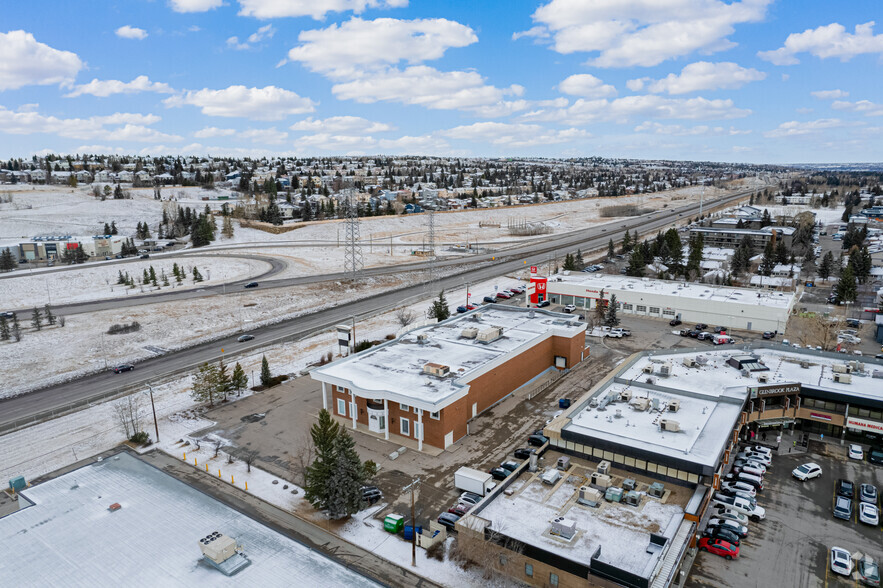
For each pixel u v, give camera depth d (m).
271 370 85.06
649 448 47.25
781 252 154.12
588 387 76.75
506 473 52.97
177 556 36.12
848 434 60.16
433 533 45.38
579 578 36.50
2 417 69.44
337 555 43.19
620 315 114.56
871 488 49.47
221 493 52.12
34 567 35.22
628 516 42.00
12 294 131.38
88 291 136.25
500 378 71.44
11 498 51.56
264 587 33.16
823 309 115.12
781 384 60.66
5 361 89.31
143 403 73.12
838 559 40.22
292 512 49.12
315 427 49.25
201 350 95.69
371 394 60.97
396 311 119.31
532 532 40.25
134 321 110.25
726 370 66.88
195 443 61.75
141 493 43.84
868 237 185.88
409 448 60.06
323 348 95.31
